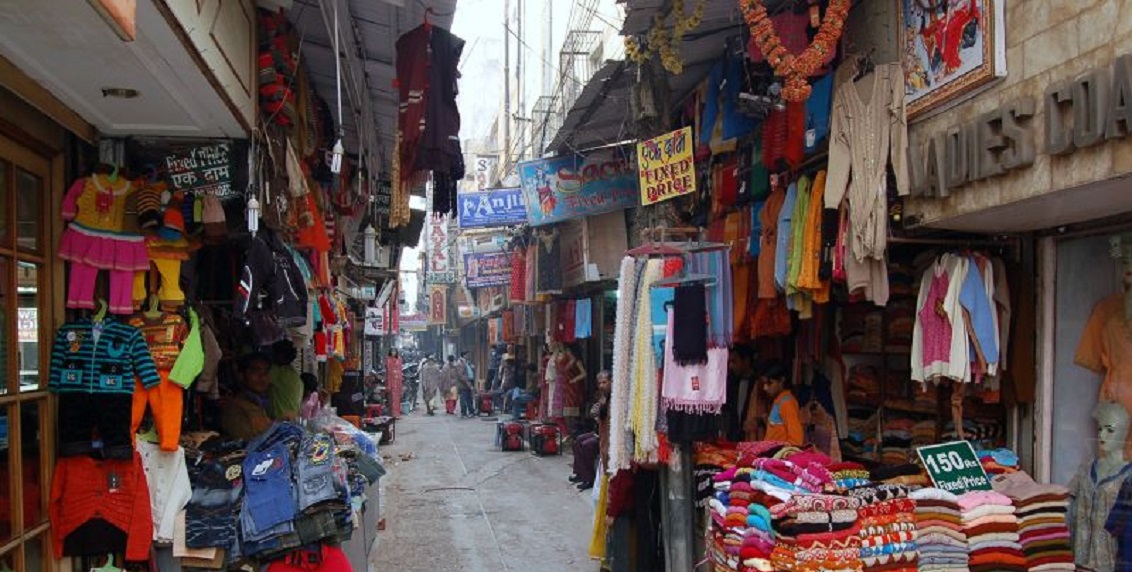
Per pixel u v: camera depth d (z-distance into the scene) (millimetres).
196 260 5336
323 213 7316
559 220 8859
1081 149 3002
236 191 4215
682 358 4418
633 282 4969
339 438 6305
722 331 4520
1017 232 4195
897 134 4039
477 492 9367
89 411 3719
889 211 4137
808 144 4664
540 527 7605
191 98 3496
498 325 22297
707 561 4418
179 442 4344
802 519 3529
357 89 6410
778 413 5234
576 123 7750
